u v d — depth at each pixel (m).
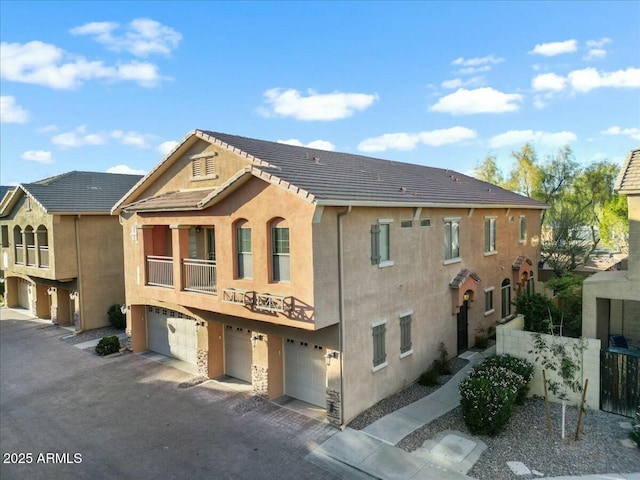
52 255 23.44
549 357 14.05
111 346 20.98
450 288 18.67
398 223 15.63
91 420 14.22
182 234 16.44
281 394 15.82
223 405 15.12
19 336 24.33
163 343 20.80
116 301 25.94
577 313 19.64
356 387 13.70
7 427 13.87
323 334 13.43
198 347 17.91
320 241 12.35
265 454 11.94
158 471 11.30
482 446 11.80
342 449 11.98
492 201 21.67
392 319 15.30
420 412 13.95
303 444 12.35
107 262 25.48
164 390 16.53
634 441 11.48
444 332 18.34
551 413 13.29
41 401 15.77
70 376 18.16
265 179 12.70
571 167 33.16
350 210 12.99
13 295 32.03
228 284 14.35
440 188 20.11
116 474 11.21
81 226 24.39
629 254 14.62
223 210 14.36
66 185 26.25
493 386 12.56
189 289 16.11
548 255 29.39
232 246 14.20
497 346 15.05
